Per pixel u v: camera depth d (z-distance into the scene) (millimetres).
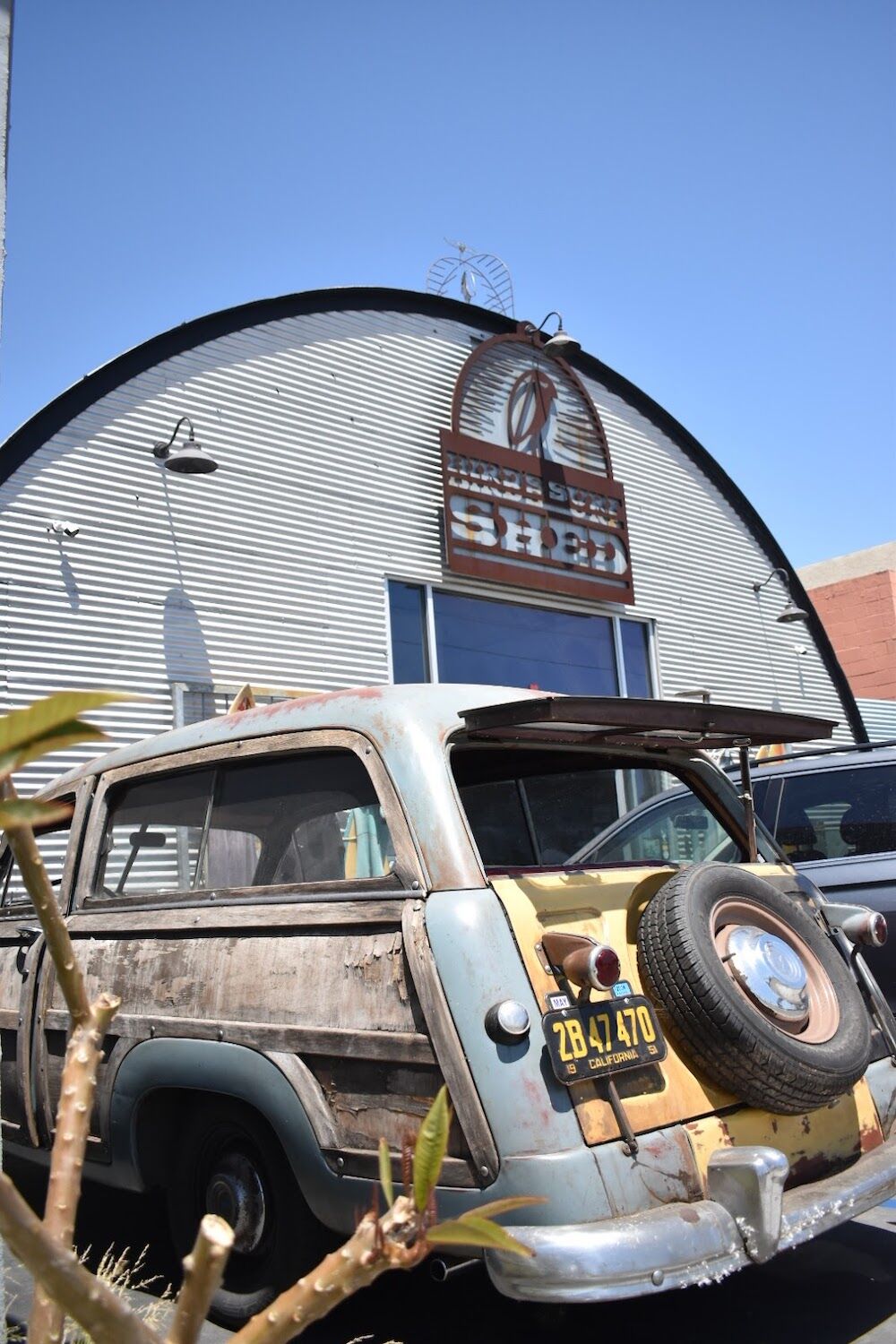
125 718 9312
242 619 10289
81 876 4285
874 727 18062
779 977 3352
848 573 24781
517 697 3832
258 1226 3459
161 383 10141
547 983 3012
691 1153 3004
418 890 3146
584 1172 2789
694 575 15180
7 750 775
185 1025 3547
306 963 3332
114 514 9586
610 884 3463
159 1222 4758
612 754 4219
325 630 10906
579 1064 2922
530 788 4355
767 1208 2871
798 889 4172
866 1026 3594
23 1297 3680
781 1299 3709
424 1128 948
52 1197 1127
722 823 4512
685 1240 2750
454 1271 2896
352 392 11688
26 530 9023
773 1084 3156
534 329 13602
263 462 10758
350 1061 3143
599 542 13727
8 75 2840
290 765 3686
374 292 12070
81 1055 1198
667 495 15133
